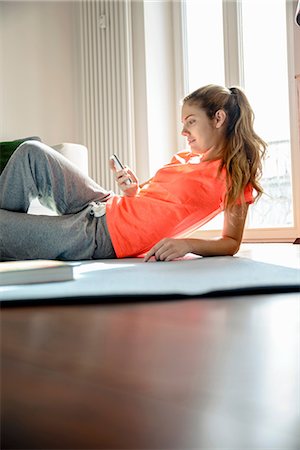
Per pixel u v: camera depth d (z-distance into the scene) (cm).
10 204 165
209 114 152
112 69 376
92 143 389
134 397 28
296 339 46
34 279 87
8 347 44
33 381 32
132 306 71
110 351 41
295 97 324
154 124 371
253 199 151
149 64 369
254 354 40
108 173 381
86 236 155
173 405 27
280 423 25
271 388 31
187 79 379
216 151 154
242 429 24
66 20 402
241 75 349
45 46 400
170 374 34
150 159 368
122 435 23
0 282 85
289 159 334
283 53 335
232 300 77
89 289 80
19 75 400
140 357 39
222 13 357
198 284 85
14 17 400
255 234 343
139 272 103
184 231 164
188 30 379
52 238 152
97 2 383
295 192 325
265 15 341
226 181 146
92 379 32
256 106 347
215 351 41
